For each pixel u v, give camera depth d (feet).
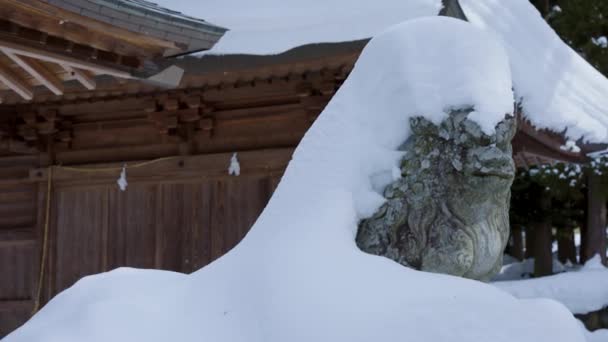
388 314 9.34
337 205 11.32
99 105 31.50
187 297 11.19
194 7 28.96
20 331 11.54
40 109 31.40
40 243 32.35
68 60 17.21
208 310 10.79
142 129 31.91
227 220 30.19
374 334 9.20
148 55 18.29
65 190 32.71
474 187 11.59
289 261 10.53
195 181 30.86
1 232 33.04
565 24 64.23
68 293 12.27
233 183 30.35
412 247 11.54
